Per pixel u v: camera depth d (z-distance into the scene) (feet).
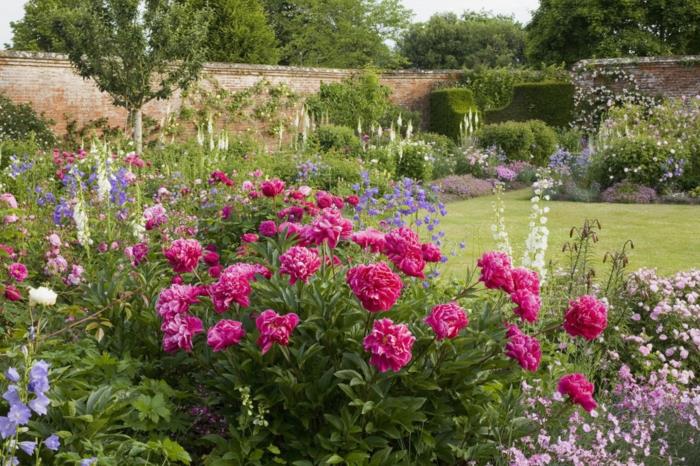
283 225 10.27
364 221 17.24
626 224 29.99
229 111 57.00
